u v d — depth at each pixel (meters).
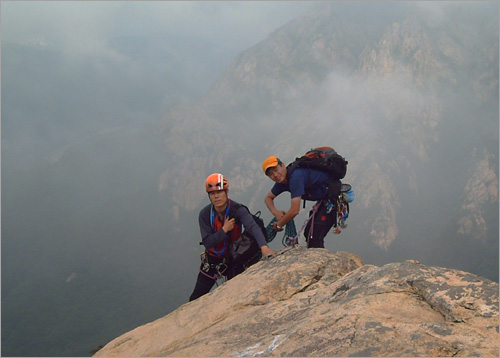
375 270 2.60
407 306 2.14
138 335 3.23
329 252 3.63
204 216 4.57
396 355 1.78
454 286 2.20
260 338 2.33
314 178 4.94
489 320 1.90
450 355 1.73
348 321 2.10
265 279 3.22
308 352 1.97
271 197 5.23
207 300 3.35
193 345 2.54
